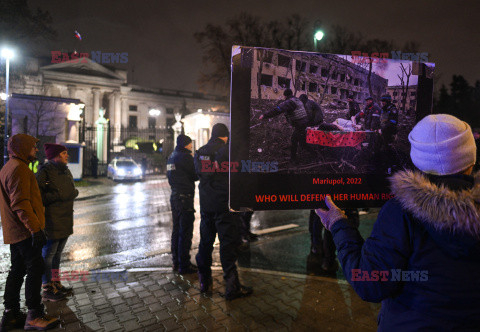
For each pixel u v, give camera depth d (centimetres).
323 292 372
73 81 4344
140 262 510
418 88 177
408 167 174
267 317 319
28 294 309
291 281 406
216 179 355
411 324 115
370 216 777
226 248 357
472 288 107
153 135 4697
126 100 5006
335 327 298
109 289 396
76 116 1947
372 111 172
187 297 368
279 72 162
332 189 166
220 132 361
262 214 865
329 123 167
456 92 3669
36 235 299
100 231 732
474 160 121
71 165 1886
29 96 1820
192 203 438
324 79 167
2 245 624
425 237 113
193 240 631
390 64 176
